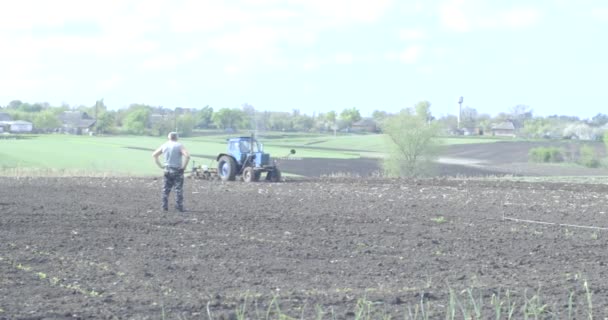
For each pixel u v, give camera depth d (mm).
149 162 88500
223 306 13031
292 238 21594
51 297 13680
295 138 165625
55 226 23344
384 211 29188
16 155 94375
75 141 135500
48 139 143000
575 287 14977
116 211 27719
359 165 87438
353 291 14430
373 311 12688
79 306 12898
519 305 13242
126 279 15484
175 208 28891
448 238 22062
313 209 29500
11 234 21531
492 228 24547
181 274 16141
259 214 27328
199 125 192125
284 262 17781
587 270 17172
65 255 18250
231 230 23062
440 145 75562
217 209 28938
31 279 15336
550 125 185625
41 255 18172
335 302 13383
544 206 32344
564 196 37781
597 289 14797
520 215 28594
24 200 32125
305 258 18391
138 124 175875
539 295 14133
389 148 75250
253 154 50562
